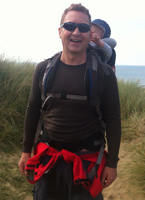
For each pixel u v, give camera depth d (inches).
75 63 52.3
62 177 52.3
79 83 50.6
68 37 51.3
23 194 97.2
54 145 54.8
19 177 107.3
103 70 51.2
